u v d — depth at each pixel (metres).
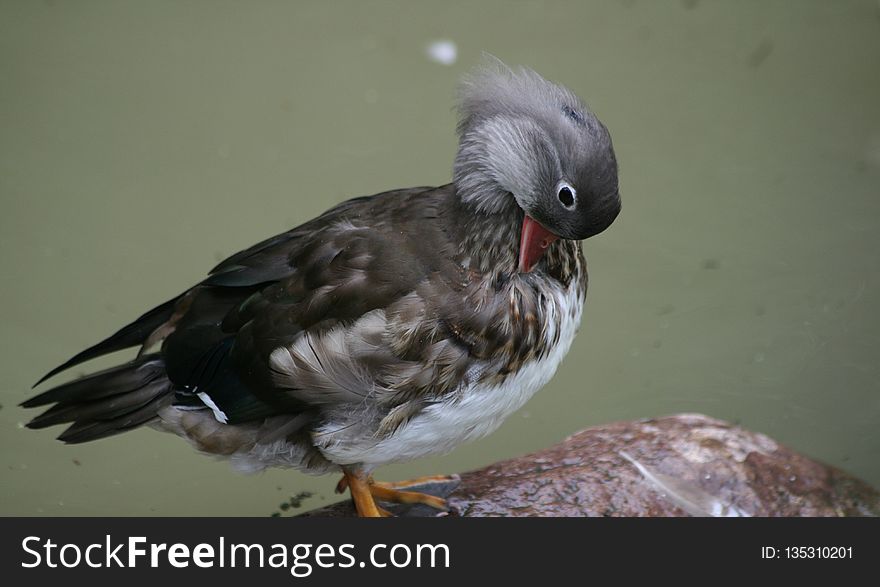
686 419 8.03
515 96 6.55
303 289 6.70
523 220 6.55
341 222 6.93
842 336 10.56
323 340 6.50
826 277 11.12
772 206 11.75
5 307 10.59
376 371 6.46
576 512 7.06
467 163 6.61
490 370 6.54
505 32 13.60
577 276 6.89
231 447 6.94
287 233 7.12
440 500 7.25
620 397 10.20
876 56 13.34
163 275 10.90
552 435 9.95
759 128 12.60
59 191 11.64
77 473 9.44
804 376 10.24
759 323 10.75
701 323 10.79
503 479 7.40
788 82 13.07
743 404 9.99
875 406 9.91
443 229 6.67
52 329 10.41
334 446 6.71
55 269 10.94
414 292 6.49
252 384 6.71
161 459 9.66
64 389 7.04
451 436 6.78
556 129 6.29
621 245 11.48
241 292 6.95
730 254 11.35
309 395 6.58
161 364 7.03
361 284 6.55
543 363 6.79
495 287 6.53
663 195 11.88
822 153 12.29
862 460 9.33
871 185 11.95
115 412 6.97
